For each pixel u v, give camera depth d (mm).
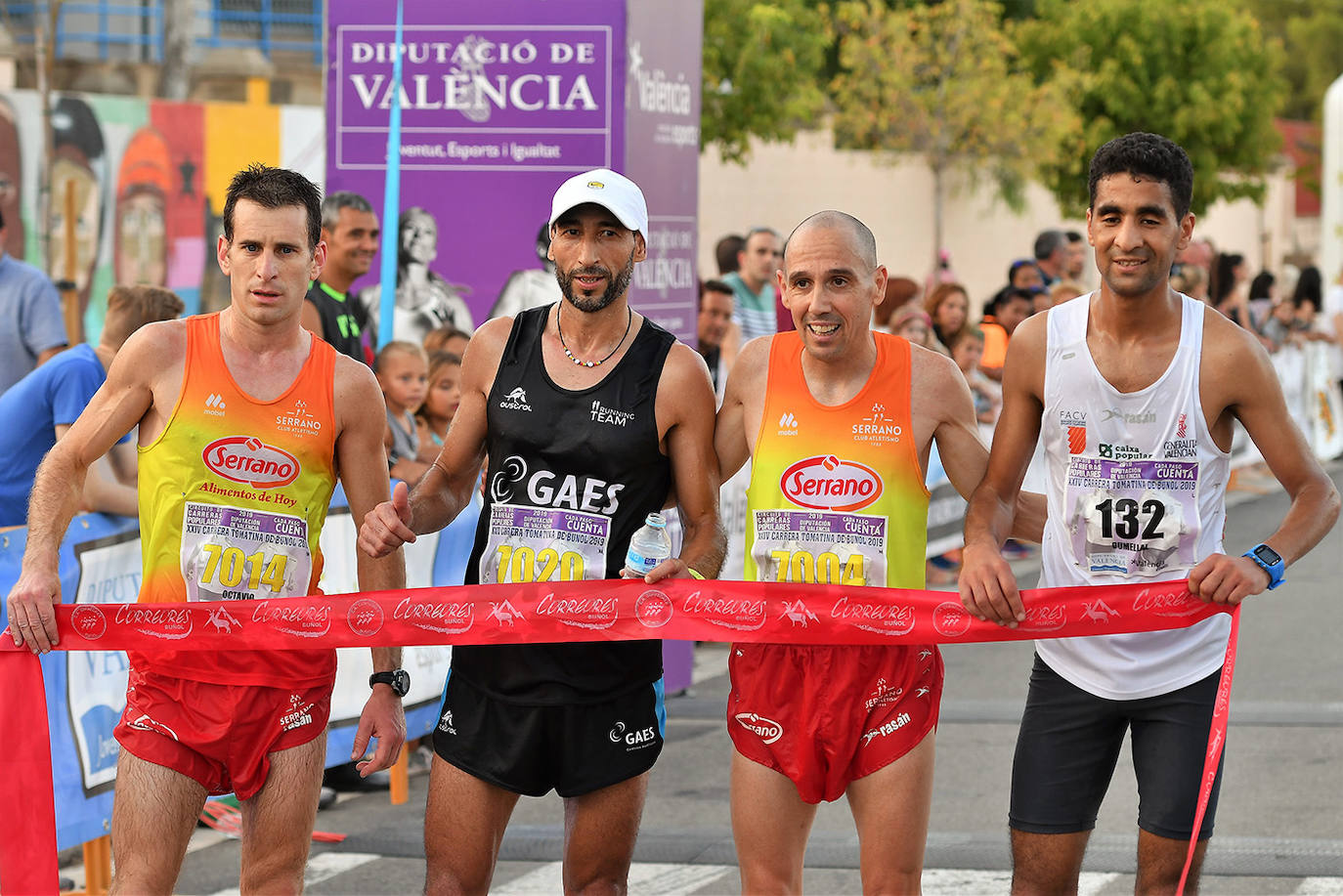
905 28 22312
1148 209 3617
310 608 3881
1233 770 6305
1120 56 25797
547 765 3984
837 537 3938
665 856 5410
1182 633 3824
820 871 5270
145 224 13859
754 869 3988
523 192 7230
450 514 4090
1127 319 3736
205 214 14281
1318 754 6512
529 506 3943
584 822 3998
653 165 7340
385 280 7105
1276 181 37156
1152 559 3795
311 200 3838
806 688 3900
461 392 4094
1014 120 22391
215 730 3803
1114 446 3785
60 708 4922
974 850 5402
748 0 20391
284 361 3867
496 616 3910
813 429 3957
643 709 3996
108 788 5109
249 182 3781
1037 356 3859
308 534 3916
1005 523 3938
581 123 7129
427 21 7227
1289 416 3793
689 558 3951
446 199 7305
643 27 7188
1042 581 3984
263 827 3859
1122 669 3834
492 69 7188
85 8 18500
